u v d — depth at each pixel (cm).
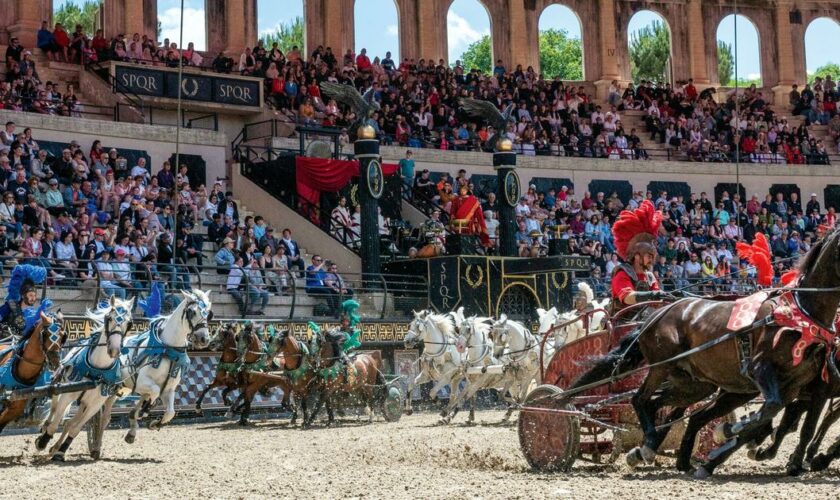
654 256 1508
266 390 2655
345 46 4762
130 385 1805
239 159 3759
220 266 2764
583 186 4409
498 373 2600
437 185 3856
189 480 1418
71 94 3538
